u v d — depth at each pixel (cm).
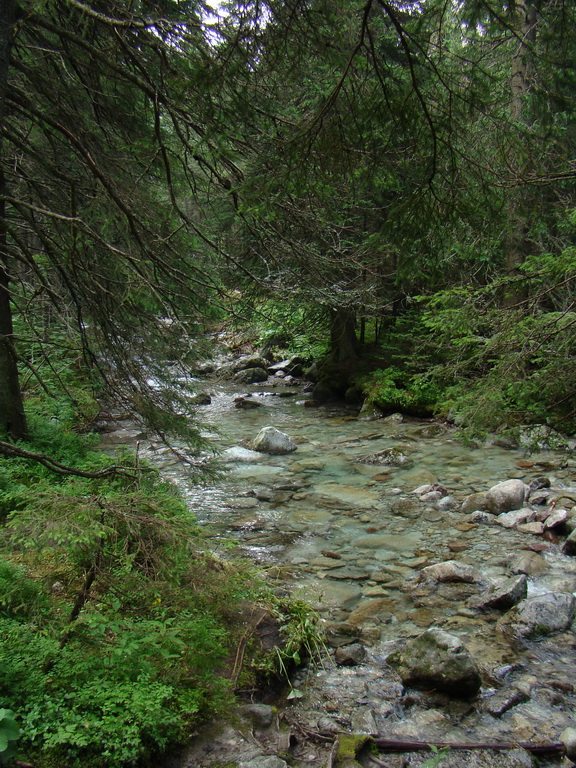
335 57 315
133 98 583
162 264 526
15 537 294
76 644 328
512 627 479
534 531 674
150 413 645
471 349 639
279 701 382
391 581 565
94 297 551
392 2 291
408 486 853
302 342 1719
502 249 916
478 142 365
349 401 1448
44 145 638
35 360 934
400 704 383
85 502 318
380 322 1480
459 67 314
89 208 502
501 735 352
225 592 390
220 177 511
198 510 755
